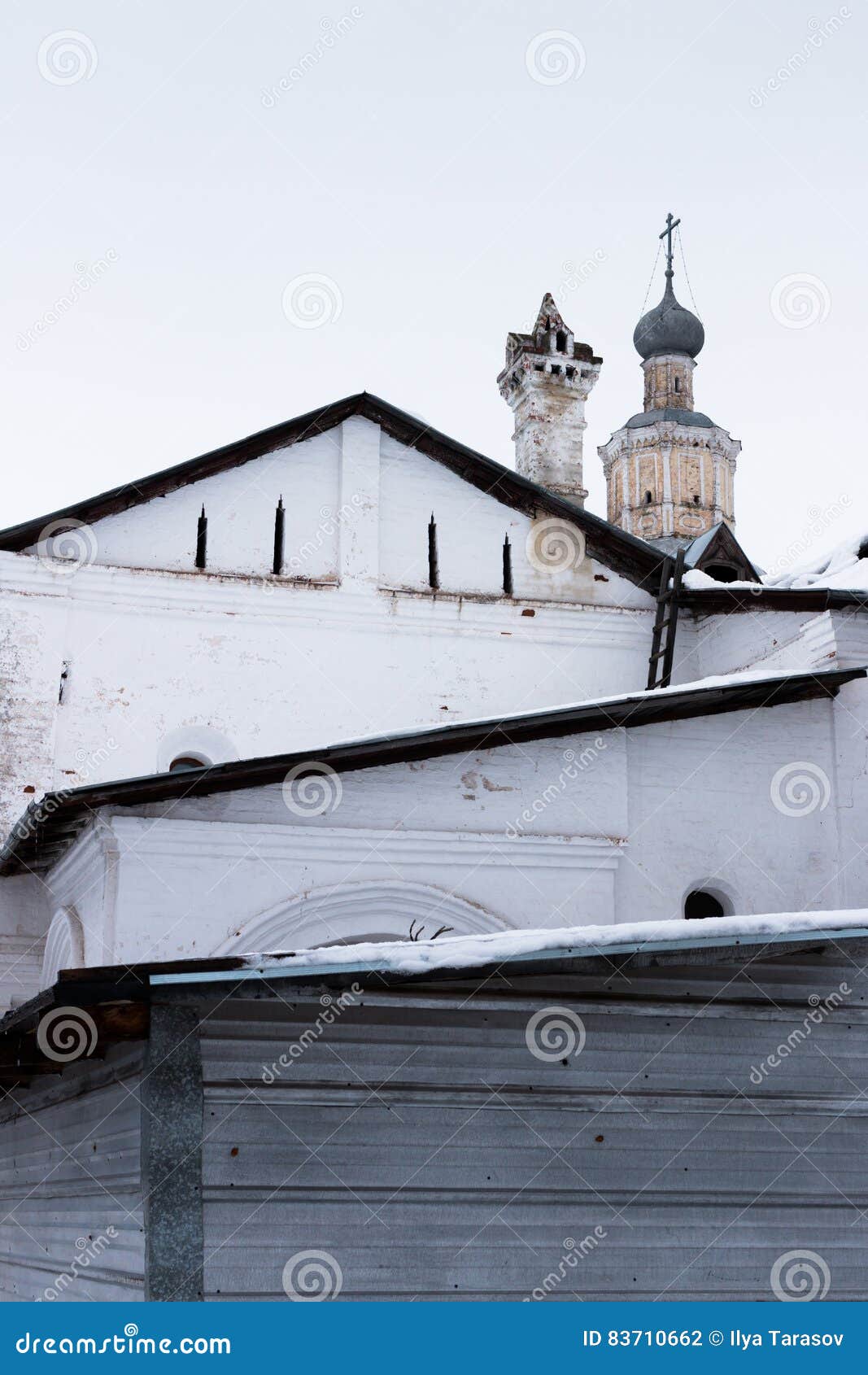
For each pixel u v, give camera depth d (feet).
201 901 37.73
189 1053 24.08
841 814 43.62
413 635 55.93
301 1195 24.40
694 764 42.86
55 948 43.21
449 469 58.03
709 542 62.23
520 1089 26.08
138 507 54.13
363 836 39.22
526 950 24.58
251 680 53.62
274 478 55.93
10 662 51.13
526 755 41.24
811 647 49.65
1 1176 39.73
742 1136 27.27
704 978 27.63
